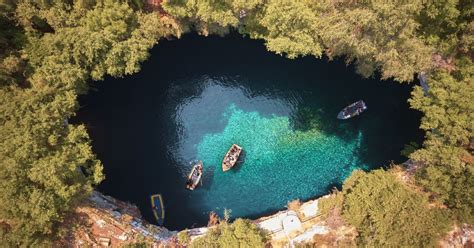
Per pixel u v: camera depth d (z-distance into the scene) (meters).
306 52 62.06
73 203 59.97
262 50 76.19
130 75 75.00
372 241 56.72
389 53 57.41
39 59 58.22
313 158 72.44
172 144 72.62
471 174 56.12
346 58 72.25
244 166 71.62
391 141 72.44
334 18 58.06
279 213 66.88
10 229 54.72
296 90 76.06
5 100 55.53
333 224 61.66
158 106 74.62
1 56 59.56
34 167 53.12
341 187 70.44
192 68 76.50
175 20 67.00
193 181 69.38
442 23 62.56
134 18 63.19
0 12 57.75
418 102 59.28
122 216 64.31
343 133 73.69
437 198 59.72
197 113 74.75
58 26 60.47
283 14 58.03
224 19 61.75
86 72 60.75
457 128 55.06
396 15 53.94
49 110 56.38
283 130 74.00
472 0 58.81
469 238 58.44
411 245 54.97
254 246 55.81
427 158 57.75
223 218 67.94
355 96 75.38
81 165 62.22
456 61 62.72
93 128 71.94
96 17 59.22
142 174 70.31
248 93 76.00
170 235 64.88
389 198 56.31
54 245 58.50
